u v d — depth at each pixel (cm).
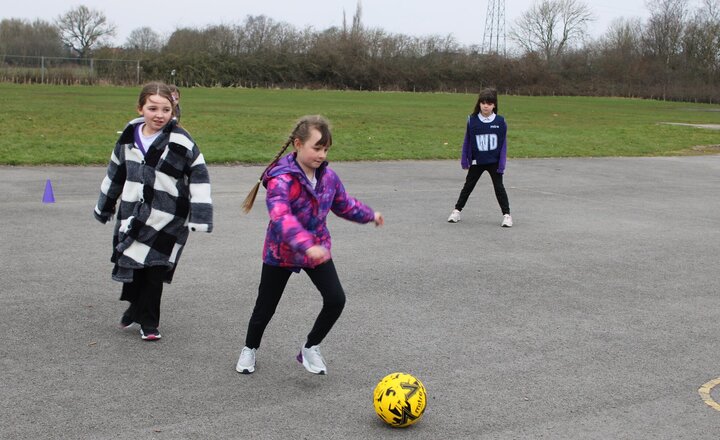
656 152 2286
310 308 618
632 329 597
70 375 463
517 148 2172
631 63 8081
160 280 523
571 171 1700
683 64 7981
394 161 1750
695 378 496
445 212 1107
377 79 7456
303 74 7238
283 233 415
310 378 475
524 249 878
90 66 6241
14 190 1114
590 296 689
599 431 411
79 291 638
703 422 428
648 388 476
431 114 3675
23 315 571
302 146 433
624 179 1594
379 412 406
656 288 726
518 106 5156
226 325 570
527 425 416
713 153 2327
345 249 839
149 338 527
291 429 401
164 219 512
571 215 1125
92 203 1033
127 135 516
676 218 1130
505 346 546
